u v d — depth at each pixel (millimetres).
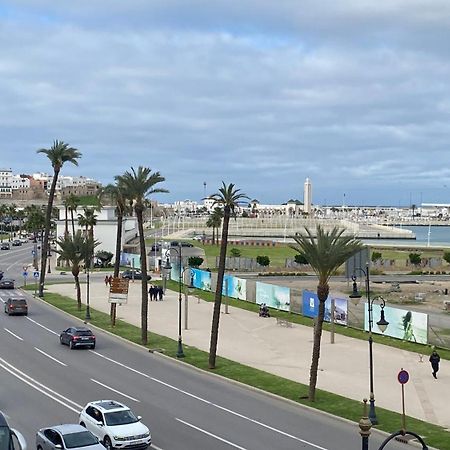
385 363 46875
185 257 127812
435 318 52344
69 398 36531
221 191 45562
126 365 45906
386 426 31750
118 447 26984
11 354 49562
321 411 34188
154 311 72125
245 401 36438
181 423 31828
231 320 66188
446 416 33781
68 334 52531
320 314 36656
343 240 36906
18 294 88625
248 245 170250
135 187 54375
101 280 105000
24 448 22500
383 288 92375
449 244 198500
